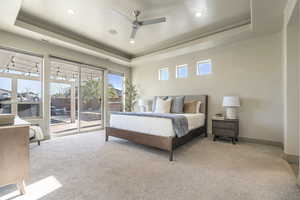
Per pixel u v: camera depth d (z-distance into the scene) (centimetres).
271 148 298
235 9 268
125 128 319
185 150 289
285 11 235
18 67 344
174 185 169
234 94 363
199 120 359
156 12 278
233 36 330
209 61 411
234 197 147
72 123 514
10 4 217
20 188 149
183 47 403
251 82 341
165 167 215
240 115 354
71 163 226
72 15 288
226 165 221
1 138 137
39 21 310
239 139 355
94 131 467
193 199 145
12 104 340
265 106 325
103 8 265
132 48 471
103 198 146
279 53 309
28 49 335
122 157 253
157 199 145
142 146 314
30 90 360
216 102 391
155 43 429
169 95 485
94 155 260
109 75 531
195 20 305
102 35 379
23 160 150
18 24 285
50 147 304
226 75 375
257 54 335
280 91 308
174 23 317
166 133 252
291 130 238
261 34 320
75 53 422
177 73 474
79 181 176
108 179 181
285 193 153
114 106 550
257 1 215
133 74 596
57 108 469
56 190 158
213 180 179
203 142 345
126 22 314
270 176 188
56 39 344
